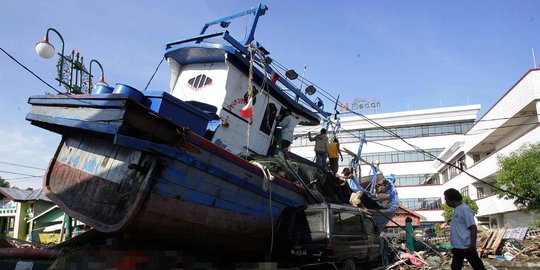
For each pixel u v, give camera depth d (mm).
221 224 7816
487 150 37000
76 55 10422
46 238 23297
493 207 31359
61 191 8328
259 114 11289
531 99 24453
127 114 6301
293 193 9625
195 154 7145
